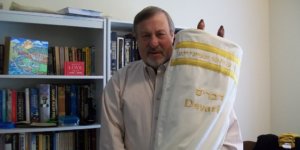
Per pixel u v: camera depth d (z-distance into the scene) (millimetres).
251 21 3074
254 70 3090
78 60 2131
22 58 1874
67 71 2031
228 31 2949
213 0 2871
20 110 1982
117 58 2160
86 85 2170
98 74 2131
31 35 2172
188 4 2754
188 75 1001
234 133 1116
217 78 997
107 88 1374
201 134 953
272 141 1979
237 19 2996
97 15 2025
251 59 3072
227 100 1004
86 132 2148
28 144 1981
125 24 2184
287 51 2980
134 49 2225
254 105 3084
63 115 2068
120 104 1292
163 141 1001
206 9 2836
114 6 2447
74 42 2303
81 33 2324
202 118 966
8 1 2096
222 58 1013
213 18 2871
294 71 2914
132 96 1267
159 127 1042
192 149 944
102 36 2068
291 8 2936
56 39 2246
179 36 1075
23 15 1827
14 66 1845
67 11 1911
